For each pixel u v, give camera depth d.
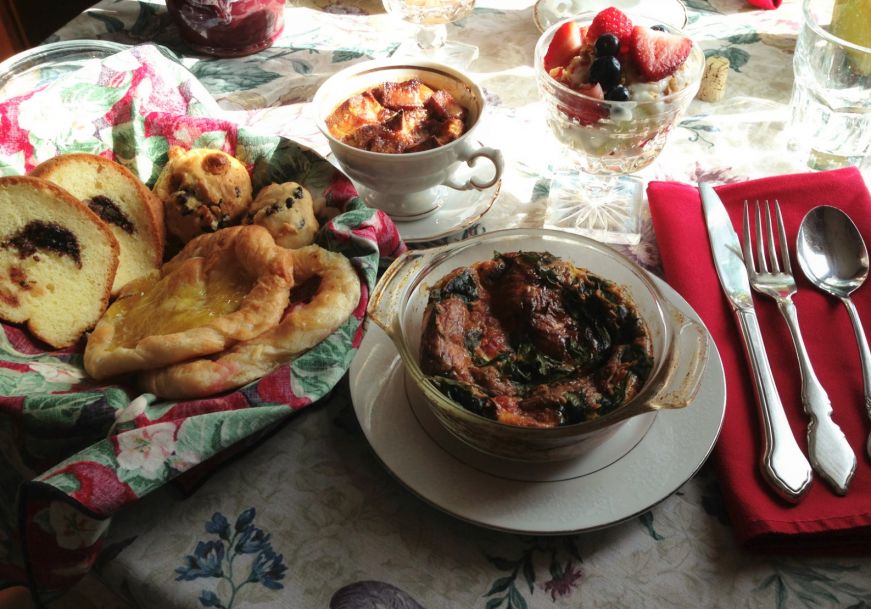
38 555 0.69
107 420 0.76
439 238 1.09
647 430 0.79
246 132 1.07
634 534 0.75
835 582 0.70
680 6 1.50
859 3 1.14
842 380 0.85
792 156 1.22
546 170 1.22
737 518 0.73
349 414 0.88
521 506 0.73
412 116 1.11
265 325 0.82
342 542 0.75
